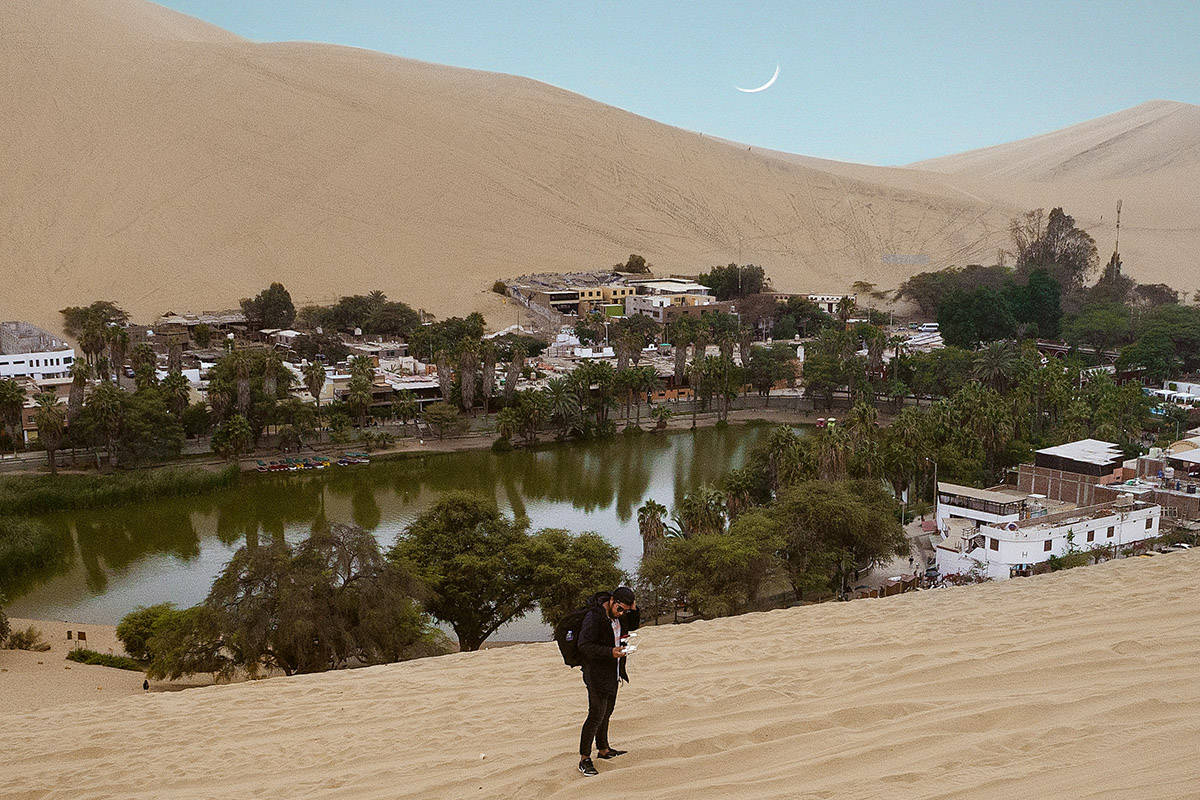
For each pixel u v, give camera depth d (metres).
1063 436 98.44
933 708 9.91
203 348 172.12
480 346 129.75
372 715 13.41
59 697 41.41
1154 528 68.88
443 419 118.25
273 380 114.69
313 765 11.27
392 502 91.38
